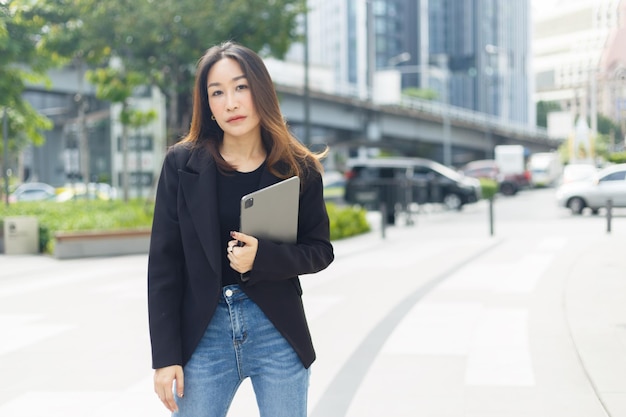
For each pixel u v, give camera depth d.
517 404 4.41
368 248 14.37
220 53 2.26
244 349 2.20
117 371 5.48
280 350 2.22
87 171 26.83
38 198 32.72
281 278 2.18
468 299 8.00
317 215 2.32
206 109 2.31
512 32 129.00
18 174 57.19
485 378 4.98
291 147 2.29
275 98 2.28
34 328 7.15
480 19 129.88
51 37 18.33
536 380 4.89
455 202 28.20
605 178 22.30
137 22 18.19
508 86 121.12
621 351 5.33
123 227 16.27
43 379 5.30
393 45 121.81
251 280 2.14
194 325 2.16
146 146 33.66
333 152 66.12
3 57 17.38
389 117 56.66
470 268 10.61
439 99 124.88
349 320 7.10
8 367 5.65
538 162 49.62
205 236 2.14
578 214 22.61
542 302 7.66
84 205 21.91
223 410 2.24
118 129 36.69
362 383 4.98
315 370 5.35
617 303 7.18
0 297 9.23
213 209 2.16
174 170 2.23
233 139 2.30
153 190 20.38
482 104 126.88
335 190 36.56
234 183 2.23
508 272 10.02
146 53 19.42
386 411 4.39
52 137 59.09
